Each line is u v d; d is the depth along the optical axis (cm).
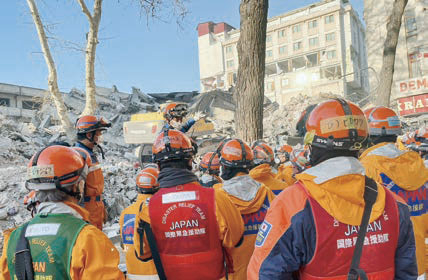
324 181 155
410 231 167
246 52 568
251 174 368
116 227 746
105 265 176
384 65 1130
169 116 435
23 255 182
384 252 156
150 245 233
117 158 1503
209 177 460
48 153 194
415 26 3209
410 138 553
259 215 282
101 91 3061
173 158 243
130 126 1358
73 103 2503
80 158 207
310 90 4666
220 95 2573
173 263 229
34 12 1184
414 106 2405
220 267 238
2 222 693
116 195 933
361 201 155
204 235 230
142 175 340
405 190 259
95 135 437
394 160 262
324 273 152
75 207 197
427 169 271
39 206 192
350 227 152
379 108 289
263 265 159
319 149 167
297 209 156
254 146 447
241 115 575
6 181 866
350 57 6144
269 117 2738
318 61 6397
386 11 3231
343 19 6319
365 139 165
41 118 2155
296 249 154
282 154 664
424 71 3145
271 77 5731
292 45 6662
